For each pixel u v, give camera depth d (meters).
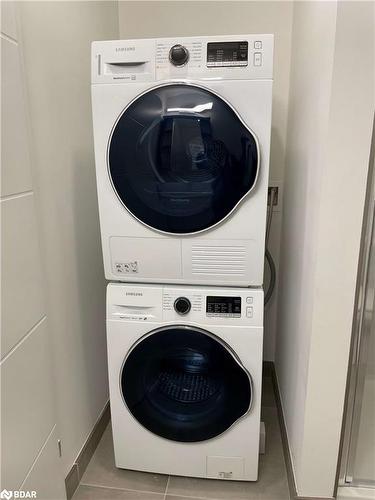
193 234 1.45
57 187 1.48
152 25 2.10
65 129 1.54
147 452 1.67
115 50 1.36
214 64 1.32
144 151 1.39
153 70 1.35
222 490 1.64
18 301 1.19
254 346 1.49
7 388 1.13
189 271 1.50
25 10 1.25
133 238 1.49
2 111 1.10
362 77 1.17
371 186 1.27
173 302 1.51
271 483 1.67
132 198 1.43
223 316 1.49
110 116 1.39
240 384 1.52
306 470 1.51
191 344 1.52
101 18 1.88
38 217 1.35
